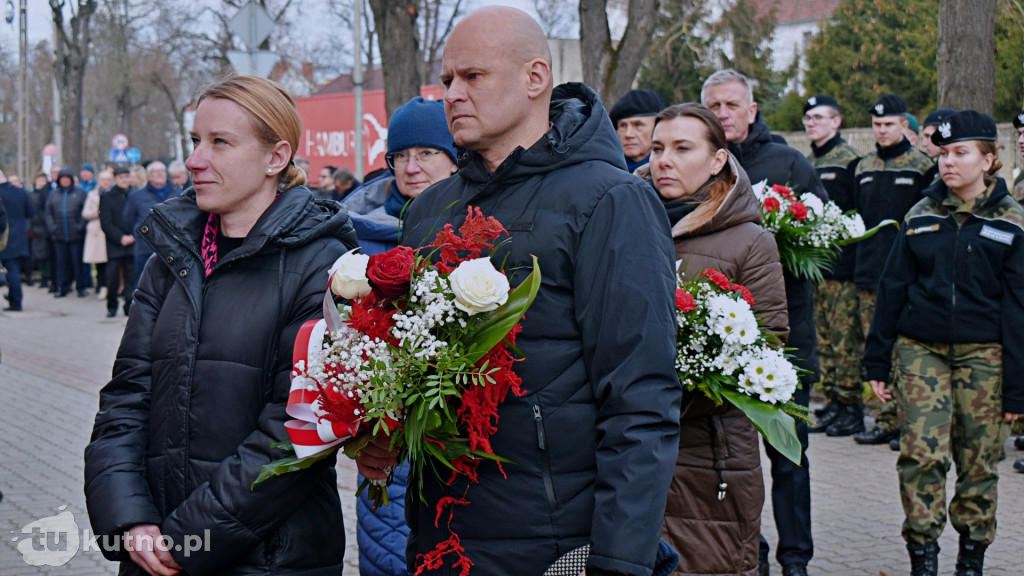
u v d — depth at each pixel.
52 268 19.77
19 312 16.56
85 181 20.33
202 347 2.70
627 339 2.24
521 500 2.31
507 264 2.36
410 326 2.21
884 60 24.64
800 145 22.14
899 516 5.82
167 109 53.62
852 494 6.26
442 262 2.32
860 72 25.00
